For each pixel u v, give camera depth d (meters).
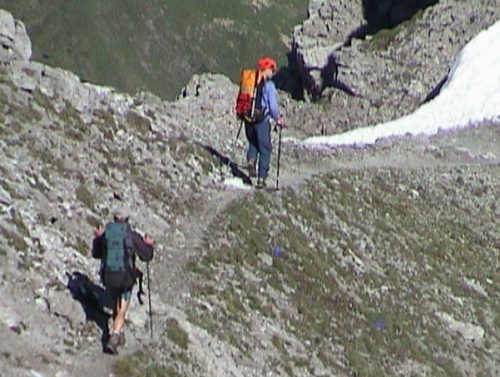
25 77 22.11
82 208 18.72
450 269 28.31
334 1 72.44
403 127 48.16
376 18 71.62
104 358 14.16
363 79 64.19
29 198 17.50
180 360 15.36
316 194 27.31
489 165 40.66
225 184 24.77
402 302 24.03
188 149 25.39
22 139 19.69
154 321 16.09
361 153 38.22
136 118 24.88
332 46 71.19
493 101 50.06
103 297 15.84
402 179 35.06
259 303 19.42
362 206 29.22
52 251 16.28
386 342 21.44
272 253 21.88
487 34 58.84
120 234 13.97
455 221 33.09
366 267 24.72
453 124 48.03
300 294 20.94
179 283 18.47
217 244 20.84
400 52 64.62
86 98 23.64
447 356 23.02
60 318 14.64
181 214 21.83
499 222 35.41
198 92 54.88
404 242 28.02
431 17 65.44
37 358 13.29
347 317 21.38
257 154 25.34
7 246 15.27
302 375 17.98
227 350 16.97
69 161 20.23
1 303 13.96
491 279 29.70
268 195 24.88
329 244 24.45
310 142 39.97
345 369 19.33
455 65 57.62
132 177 21.73
